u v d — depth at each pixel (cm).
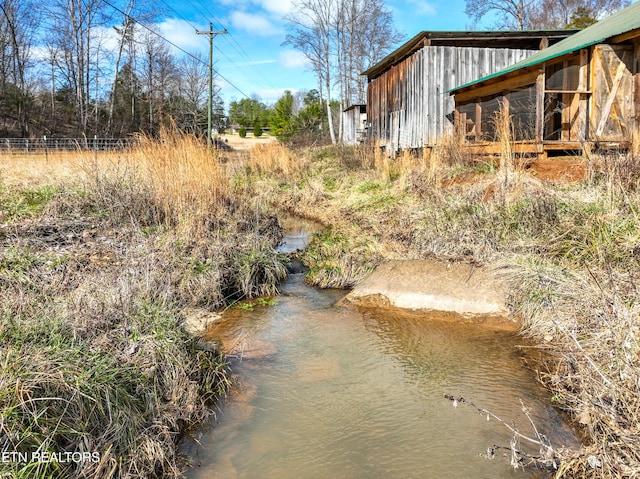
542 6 3719
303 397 389
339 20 3625
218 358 438
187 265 625
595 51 827
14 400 265
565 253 550
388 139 1842
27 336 336
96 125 3341
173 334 406
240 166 1728
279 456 319
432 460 310
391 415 362
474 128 1222
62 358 313
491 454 310
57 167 1166
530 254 573
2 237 615
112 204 796
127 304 421
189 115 3534
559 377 378
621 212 570
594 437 298
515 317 510
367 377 421
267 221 975
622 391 294
